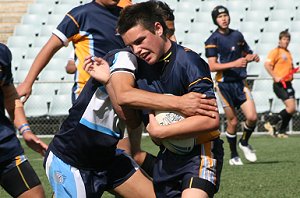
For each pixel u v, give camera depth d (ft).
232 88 81.76
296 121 132.26
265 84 129.70
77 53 43.75
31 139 36.35
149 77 31.99
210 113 30.60
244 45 84.12
